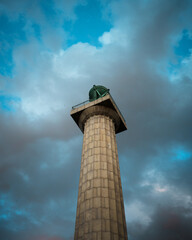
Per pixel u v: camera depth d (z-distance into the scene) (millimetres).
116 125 26828
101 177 18266
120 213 16891
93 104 25938
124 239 15484
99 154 20375
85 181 18688
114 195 17500
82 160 21625
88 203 16609
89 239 14391
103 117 25203
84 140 23625
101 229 14656
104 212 15805
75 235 15914
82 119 26484
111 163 20125
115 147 22969
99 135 22531
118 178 19906
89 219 15523
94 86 32250
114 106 26297
